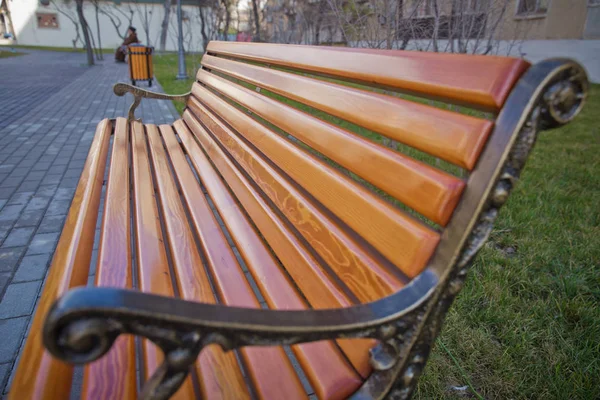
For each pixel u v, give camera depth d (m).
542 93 0.67
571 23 11.07
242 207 1.70
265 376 0.92
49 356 0.87
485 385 1.59
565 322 1.92
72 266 1.18
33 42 36.09
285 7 9.98
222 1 12.99
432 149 0.83
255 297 1.17
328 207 1.13
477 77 0.76
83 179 1.96
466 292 2.11
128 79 13.42
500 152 0.71
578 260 2.44
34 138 5.26
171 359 0.60
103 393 0.83
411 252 0.83
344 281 1.02
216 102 2.57
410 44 5.12
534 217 3.01
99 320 0.53
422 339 0.81
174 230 1.55
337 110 1.18
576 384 1.55
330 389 0.87
